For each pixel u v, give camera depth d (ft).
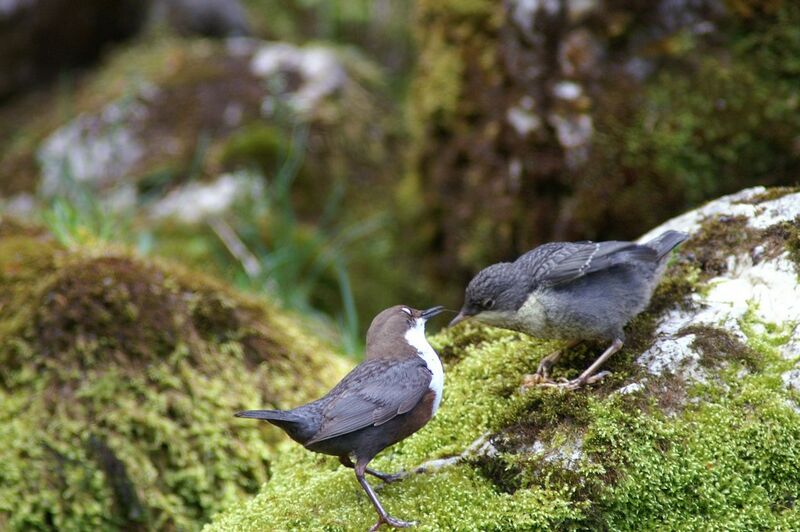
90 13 53.62
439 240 40.78
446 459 21.38
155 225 41.39
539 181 36.47
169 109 47.11
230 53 49.96
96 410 26.23
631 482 19.20
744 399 19.95
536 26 35.53
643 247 21.03
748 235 23.54
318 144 45.83
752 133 33.30
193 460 26.05
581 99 35.04
